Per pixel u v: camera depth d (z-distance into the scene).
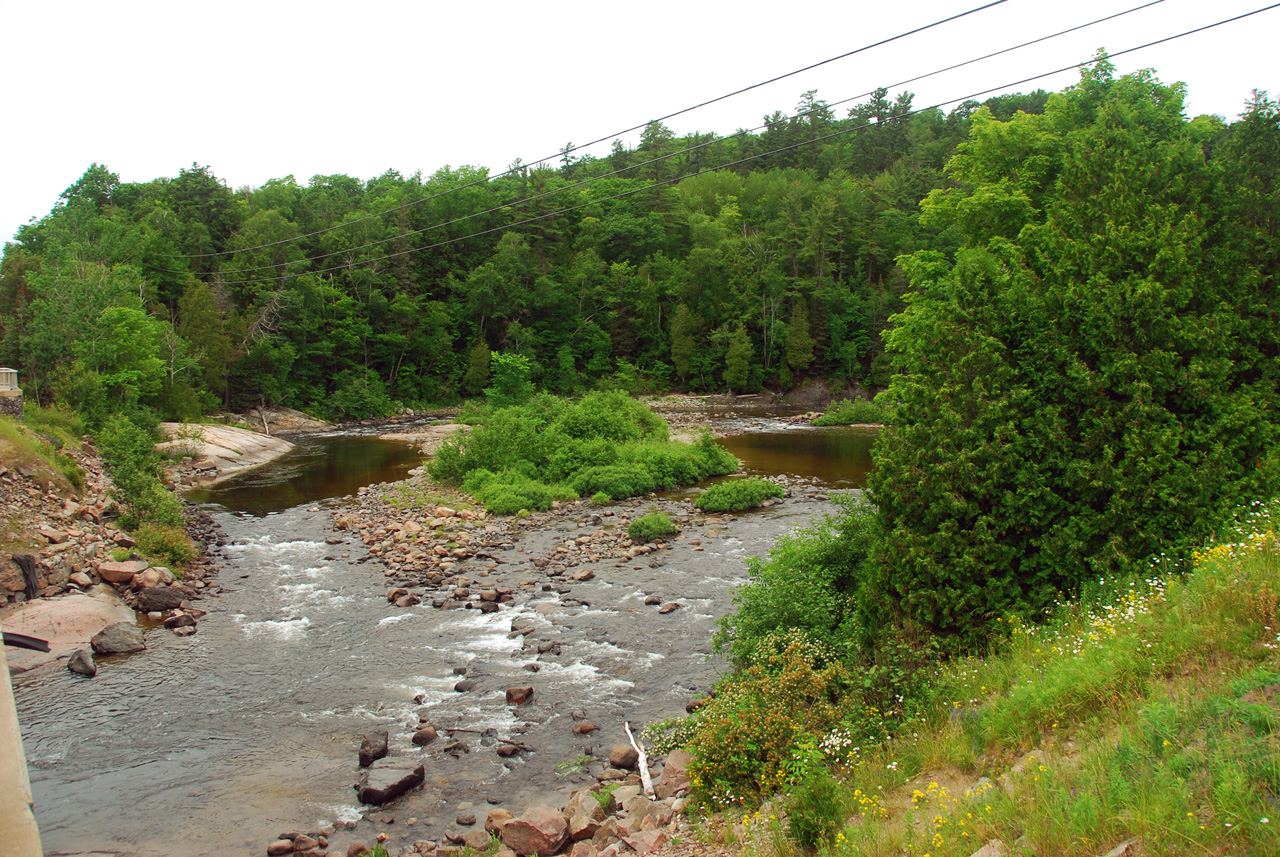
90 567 18.05
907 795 6.64
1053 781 5.52
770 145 131.38
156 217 68.38
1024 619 9.36
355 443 52.03
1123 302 10.00
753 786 8.20
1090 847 4.70
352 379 70.31
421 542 23.44
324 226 80.94
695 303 89.38
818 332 82.12
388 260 77.69
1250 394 9.99
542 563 21.06
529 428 35.09
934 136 129.12
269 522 27.09
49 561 17.55
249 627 16.39
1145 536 9.33
